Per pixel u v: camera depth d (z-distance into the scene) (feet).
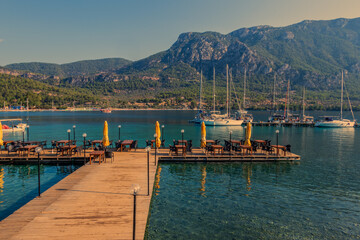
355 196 61.87
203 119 290.56
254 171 82.69
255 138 179.11
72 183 58.54
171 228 44.37
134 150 103.19
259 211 52.21
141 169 72.33
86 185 57.11
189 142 105.40
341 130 239.50
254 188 66.44
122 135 187.32
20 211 43.29
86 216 41.04
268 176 77.66
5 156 90.43
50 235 34.86
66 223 38.45
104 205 45.65
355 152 122.11
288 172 82.53
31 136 179.01
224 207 53.78
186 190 64.08
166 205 54.34
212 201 57.00
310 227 46.09
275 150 106.63
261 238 42.04
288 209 53.52
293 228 45.57
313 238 42.55
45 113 599.98
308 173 81.97
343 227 46.37
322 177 77.61
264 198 59.47
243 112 349.82
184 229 44.09
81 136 178.81
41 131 211.41
